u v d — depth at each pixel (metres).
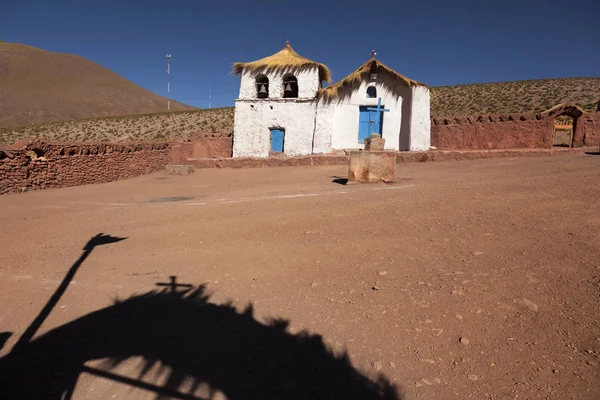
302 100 24.27
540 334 3.64
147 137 51.28
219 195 12.30
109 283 5.42
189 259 6.14
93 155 17.52
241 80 25.64
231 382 3.35
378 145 11.98
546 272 4.62
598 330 3.57
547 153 17.20
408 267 5.18
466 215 6.96
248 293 4.93
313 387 3.27
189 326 4.27
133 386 3.37
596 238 5.31
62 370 3.60
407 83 22.64
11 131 58.06
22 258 6.50
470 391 3.11
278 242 6.54
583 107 43.12
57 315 4.62
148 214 9.46
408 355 3.58
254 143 25.28
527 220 6.33
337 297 4.64
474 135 22.59
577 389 3.00
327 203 8.94
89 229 8.24
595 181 8.52
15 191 14.16
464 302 4.24
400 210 7.71
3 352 3.91
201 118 59.16
